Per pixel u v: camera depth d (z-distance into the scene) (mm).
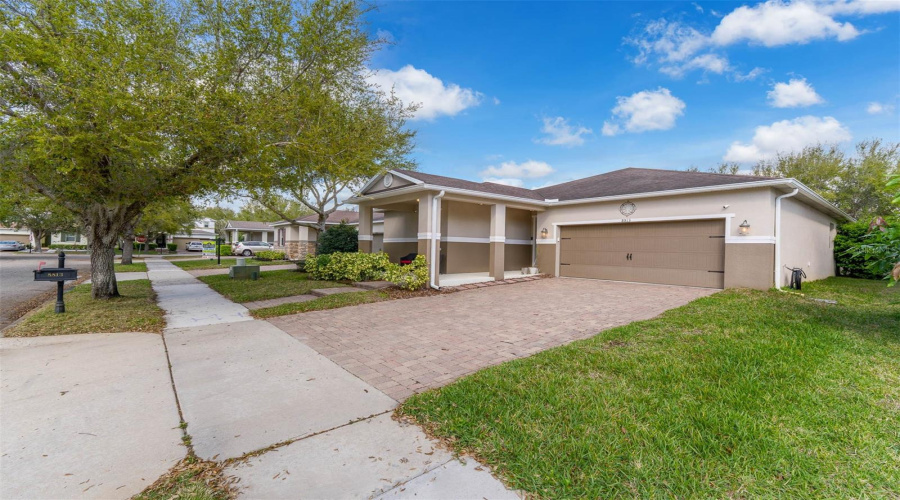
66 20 5746
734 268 9320
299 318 6824
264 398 3412
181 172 7484
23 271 15859
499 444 2531
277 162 9461
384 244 16094
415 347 5012
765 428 2658
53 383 3734
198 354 4730
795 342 4672
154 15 7000
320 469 2320
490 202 11727
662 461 2301
